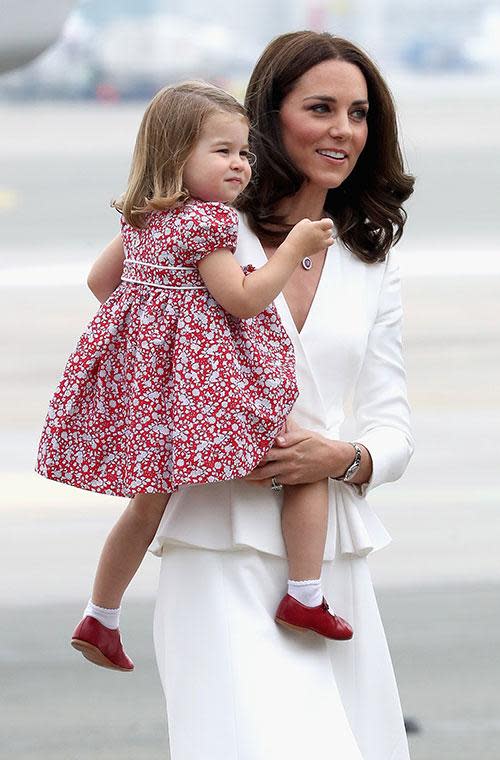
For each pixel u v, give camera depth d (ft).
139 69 530.27
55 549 92.27
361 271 48.06
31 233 222.48
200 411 43.21
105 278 47.01
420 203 253.03
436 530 95.86
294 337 46.16
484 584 86.69
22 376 135.13
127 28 547.49
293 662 45.29
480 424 120.06
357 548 46.93
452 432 117.80
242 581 45.44
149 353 43.75
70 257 200.64
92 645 49.11
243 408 43.45
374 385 48.65
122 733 68.44
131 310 44.37
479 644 78.13
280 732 43.83
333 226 47.85
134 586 87.25
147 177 44.24
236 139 44.09
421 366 139.13
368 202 48.42
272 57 47.01
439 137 373.81
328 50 46.62
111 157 331.57
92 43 530.68
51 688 73.72
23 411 123.34
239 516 45.32
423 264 194.59
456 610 82.79
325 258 47.57
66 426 44.83
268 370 43.88
